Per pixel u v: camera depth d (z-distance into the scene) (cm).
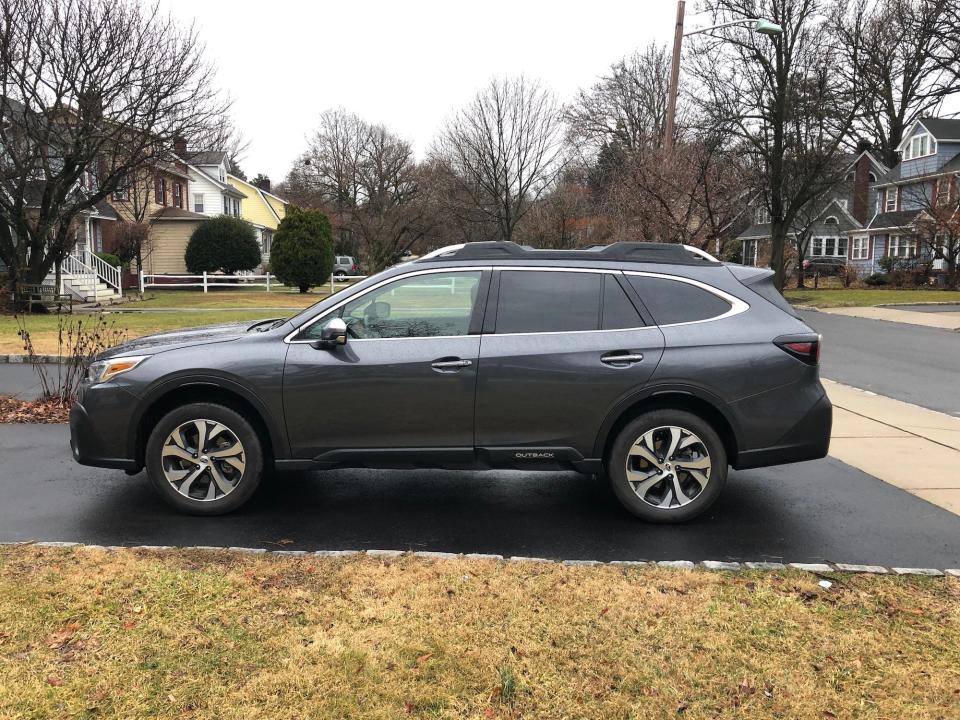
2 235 2083
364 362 471
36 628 324
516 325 477
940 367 1234
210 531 468
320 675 291
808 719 269
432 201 4678
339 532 471
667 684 289
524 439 475
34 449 676
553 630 330
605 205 2920
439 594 364
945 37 3350
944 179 3625
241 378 471
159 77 2038
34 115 1967
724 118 2933
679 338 471
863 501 543
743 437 473
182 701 273
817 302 2745
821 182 3206
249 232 3994
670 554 437
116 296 2911
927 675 297
